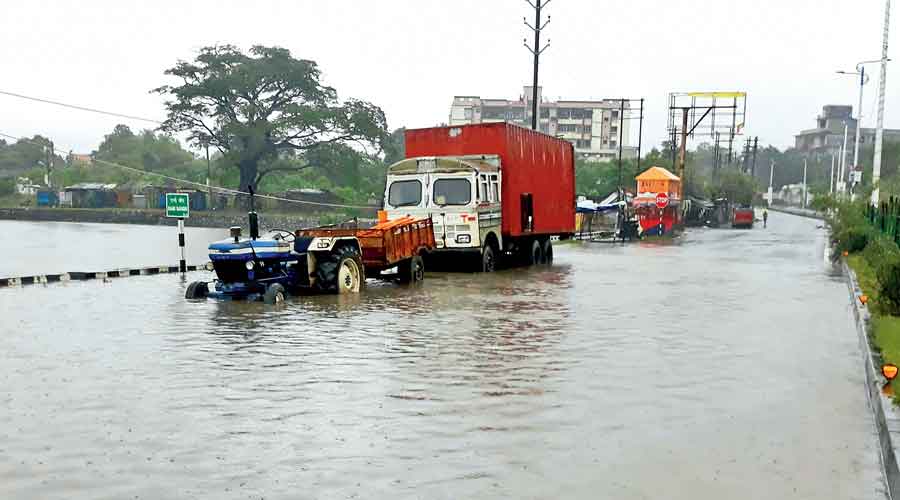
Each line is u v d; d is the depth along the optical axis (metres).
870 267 20.31
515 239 24.94
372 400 7.73
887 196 35.59
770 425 7.04
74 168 136.88
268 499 5.12
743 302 16.11
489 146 23.11
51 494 5.21
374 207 85.44
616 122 139.62
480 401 7.71
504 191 23.23
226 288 15.21
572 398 7.88
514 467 5.79
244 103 94.50
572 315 13.84
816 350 10.76
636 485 5.46
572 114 139.88
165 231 75.00
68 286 17.91
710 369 9.40
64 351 10.08
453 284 19.23
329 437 6.50
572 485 5.44
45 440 6.38
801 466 5.94
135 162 141.62
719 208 78.12
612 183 85.50
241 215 89.44
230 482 5.44
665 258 30.39
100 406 7.42
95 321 12.59
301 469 5.71
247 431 6.65
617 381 8.67
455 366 9.37
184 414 7.17
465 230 21.27
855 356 10.34
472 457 6.01
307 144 94.62
